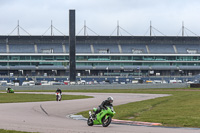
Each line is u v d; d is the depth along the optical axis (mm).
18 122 33594
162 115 39875
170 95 93312
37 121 34906
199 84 150375
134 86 149250
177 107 50688
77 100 74438
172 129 28672
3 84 179250
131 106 55500
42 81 190250
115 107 54656
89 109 52469
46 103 65625
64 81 190625
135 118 37625
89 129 28328
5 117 38906
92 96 91438
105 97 86000
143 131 27109
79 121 36156
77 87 144625
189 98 71375
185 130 27938
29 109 52344
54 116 42719
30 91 131375
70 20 165750
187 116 38219
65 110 50906
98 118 30469
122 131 27031
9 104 63094
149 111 45625
